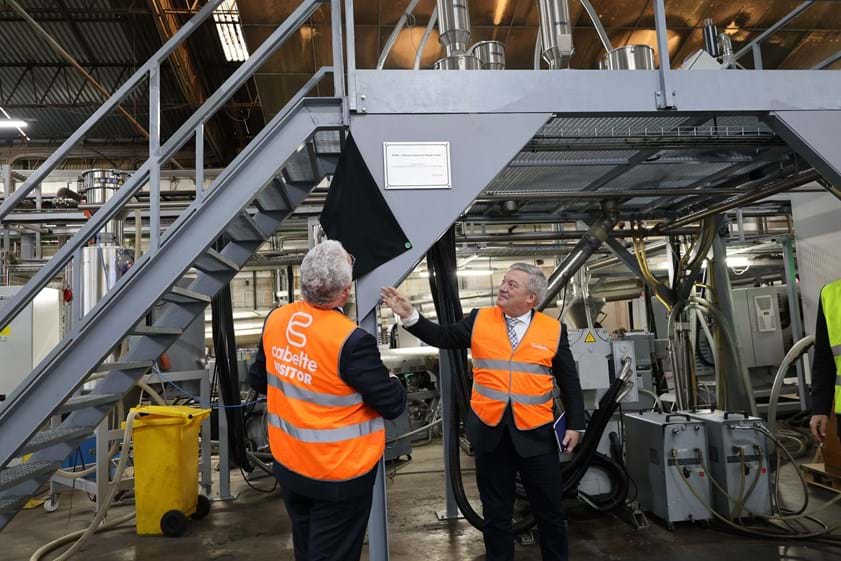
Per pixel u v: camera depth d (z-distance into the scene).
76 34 7.05
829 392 2.24
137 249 4.07
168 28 6.24
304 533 1.74
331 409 1.63
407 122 2.37
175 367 4.77
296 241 8.38
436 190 2.35
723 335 4.95
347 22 2.37
